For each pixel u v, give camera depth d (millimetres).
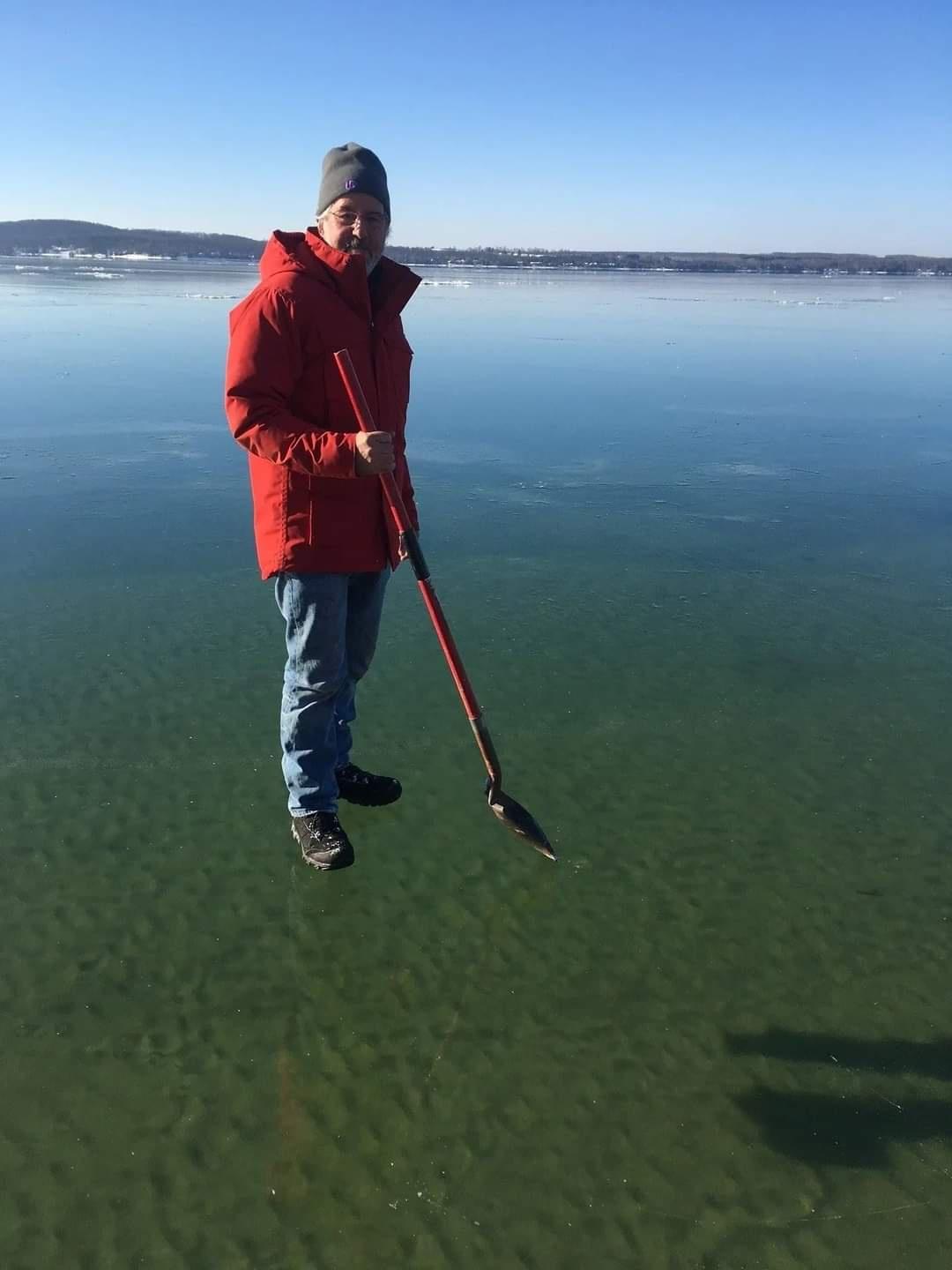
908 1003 2389
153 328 16797
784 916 2678
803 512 6562
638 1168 1960
